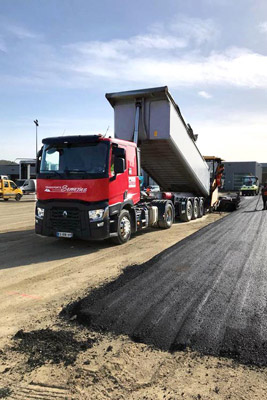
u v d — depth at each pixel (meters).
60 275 5.49
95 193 6.95
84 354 3.01
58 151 7.39
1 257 6.78
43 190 7.35
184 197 12.55
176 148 10.16
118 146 7.54
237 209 18.67
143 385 2.56
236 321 3.60
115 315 3.78
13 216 15.39
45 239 8.76
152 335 3.33
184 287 4.69
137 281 4.98
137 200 8.64
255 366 2.80
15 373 2.73
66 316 3.83
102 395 2.44
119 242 7.86
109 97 9.59
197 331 3.38
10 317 3.83
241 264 5.90
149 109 9.45
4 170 61.62
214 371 2.74
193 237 8.66
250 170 59.62
